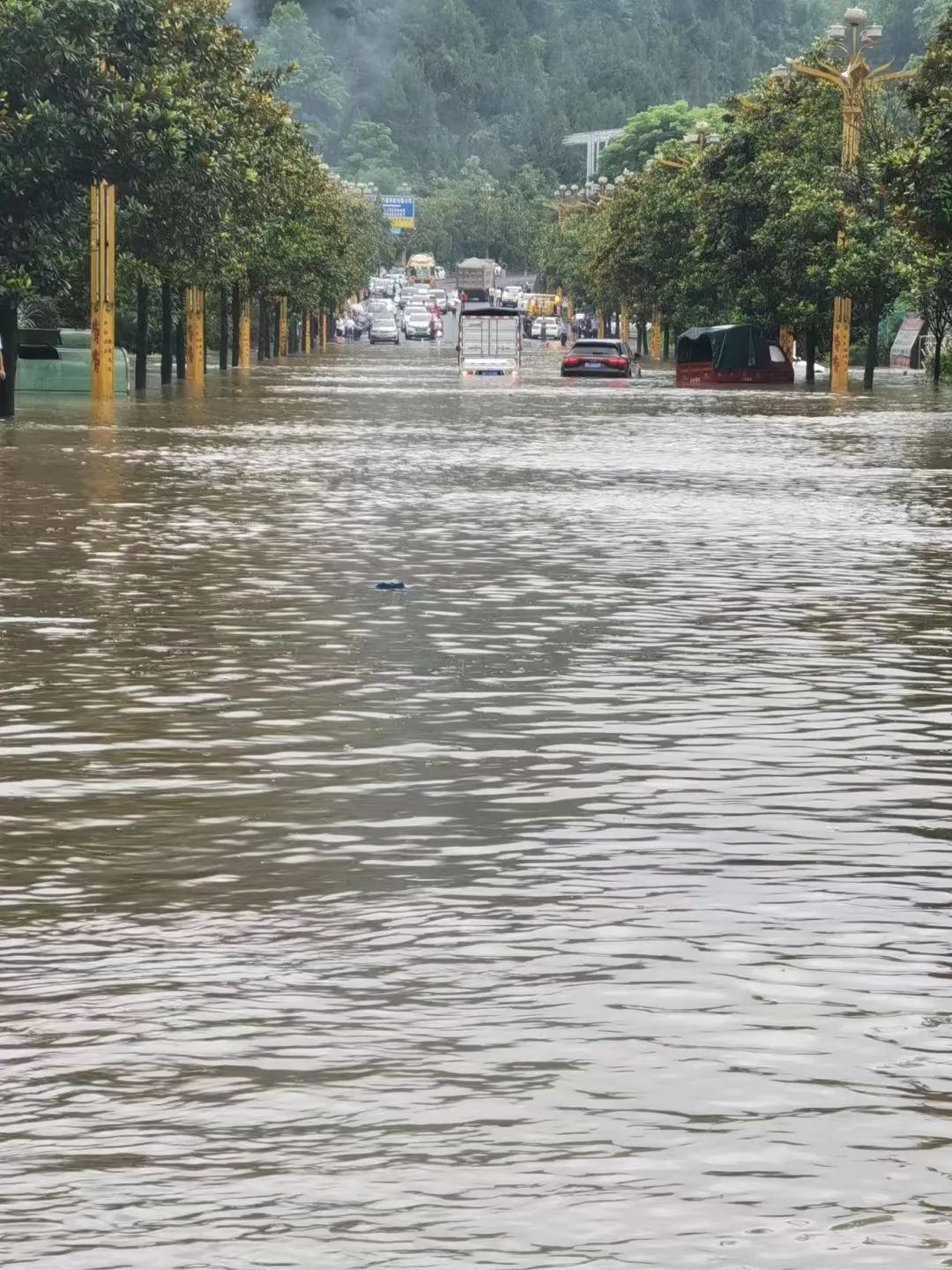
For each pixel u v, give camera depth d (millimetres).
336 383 102250
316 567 25906
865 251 95062
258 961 9375
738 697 16797
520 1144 7121
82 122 64062
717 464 45844
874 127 103250
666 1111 7441
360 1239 6352
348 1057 8047
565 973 9203
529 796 12953
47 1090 7672
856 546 29125
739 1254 6238
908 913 10273
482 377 116938
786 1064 7969
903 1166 6930
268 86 98562
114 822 12195
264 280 125812
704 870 11102
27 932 9867
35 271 66625
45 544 28125
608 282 161375
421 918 10133
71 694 16688
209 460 45094
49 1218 6516
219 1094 7625
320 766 13852
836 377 98875
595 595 23453
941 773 13805
